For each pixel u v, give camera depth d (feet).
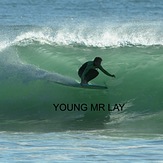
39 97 180.24
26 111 179.42
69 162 123.13
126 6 539.29
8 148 135.54
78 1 577.84
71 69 187.62
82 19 410.93
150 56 191.01
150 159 125.08
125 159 125.29
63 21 382.01
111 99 176.55
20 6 531.09
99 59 171.22
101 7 529.45
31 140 145.18
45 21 386.73
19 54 196.13
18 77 184.44
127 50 199.62
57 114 175.42
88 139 146.30
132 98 176.55
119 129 159.33
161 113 171.01
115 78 180.96
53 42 203.92
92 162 123.13
